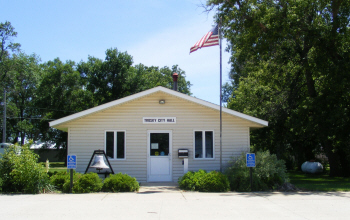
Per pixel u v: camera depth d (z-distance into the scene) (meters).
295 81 21.17
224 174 13.45
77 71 42.69
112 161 15.40
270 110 21.22
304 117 18.80
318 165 23.62
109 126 15.58
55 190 12.32
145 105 15.77
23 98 51.81
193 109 15.85
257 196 10.89
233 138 15.77
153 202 9.75
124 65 41.09
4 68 42.62
